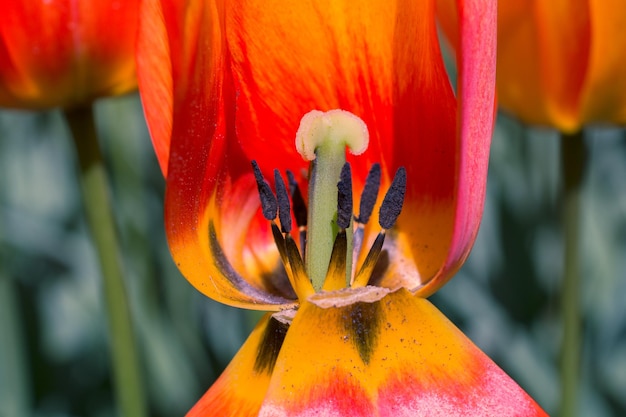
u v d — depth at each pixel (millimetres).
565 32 491
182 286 663
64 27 474
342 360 388
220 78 403
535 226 703
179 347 658
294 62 416
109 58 482
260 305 411
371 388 387
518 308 709
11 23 470
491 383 390
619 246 774
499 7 493
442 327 394
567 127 508
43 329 721
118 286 511
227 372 406
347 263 410
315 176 412
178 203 401
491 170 730
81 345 762
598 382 700
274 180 425
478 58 381
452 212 407
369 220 420
